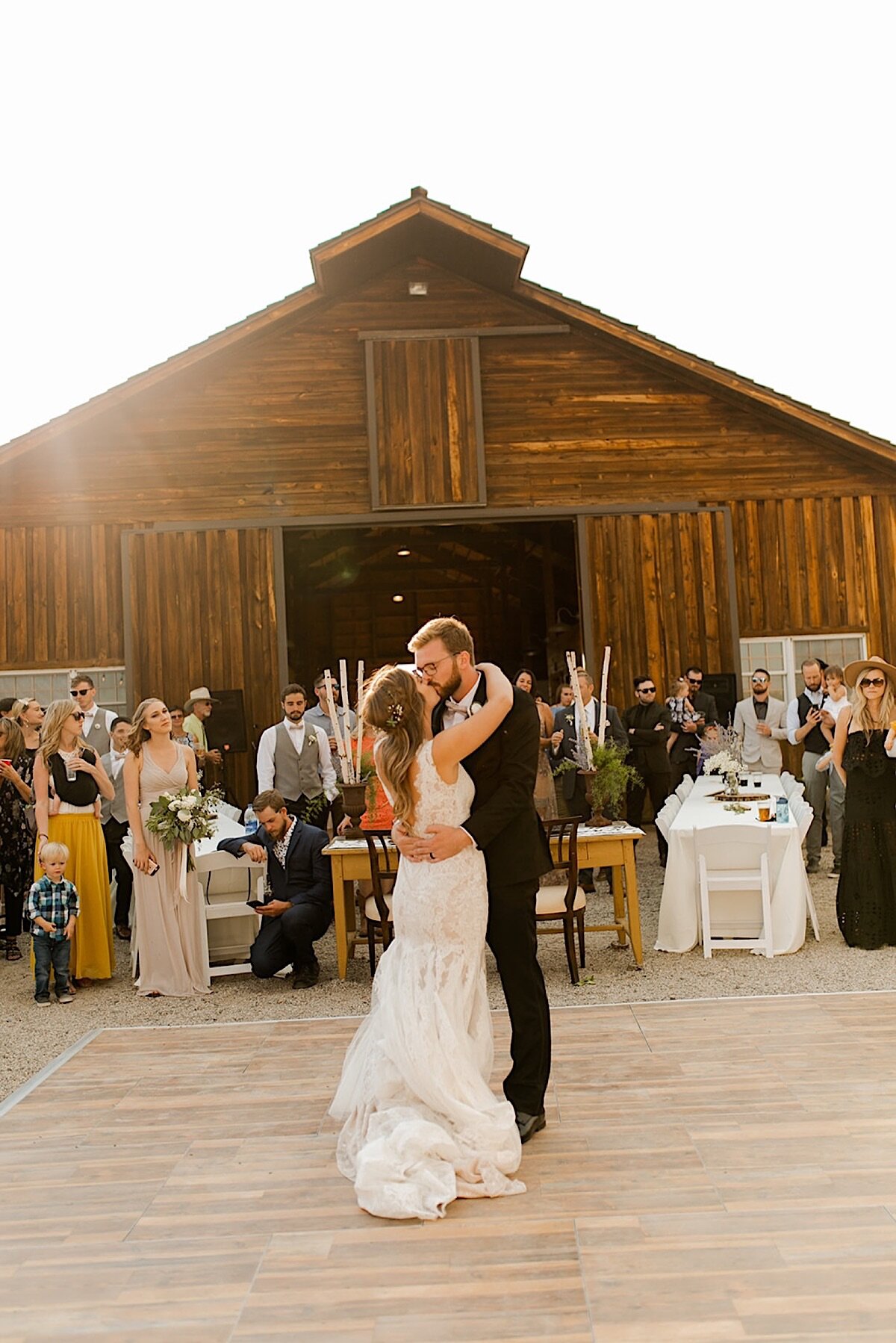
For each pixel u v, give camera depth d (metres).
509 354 12.58
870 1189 3.23
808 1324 2.55
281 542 12.30
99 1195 3.46
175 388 12.38
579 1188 3.34
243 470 12.33
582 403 12.60
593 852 6.48
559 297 12.29
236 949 7.13
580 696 6.93
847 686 6.91
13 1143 3.93
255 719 12.09
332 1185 3.46
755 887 6.74
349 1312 2.71
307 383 12.42
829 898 8.33
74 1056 5.01
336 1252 3.02
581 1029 5.09
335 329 12.48
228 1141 3.88
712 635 12.52
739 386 12.38
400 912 3.76
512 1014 3.80
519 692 3.85
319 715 9.02
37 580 12.19
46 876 6.41
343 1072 3.94
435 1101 3.51
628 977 6.27
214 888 7.10
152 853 6.41
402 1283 2.83
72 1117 4.19
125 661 12.07
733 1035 4.87
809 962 6.46
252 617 12.19
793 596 12.76
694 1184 3.33
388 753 3.68
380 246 11.91
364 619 22.27
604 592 12.47
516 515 12.43
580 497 12.53
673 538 12.59
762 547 12.76
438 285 12.54
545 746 7.93
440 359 12.43
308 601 22.14
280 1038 5.17
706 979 6.15
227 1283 2.88
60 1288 2.89
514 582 21.75
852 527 12.83
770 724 10.49
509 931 3.76
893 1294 2.67
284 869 6.61
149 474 12.30
